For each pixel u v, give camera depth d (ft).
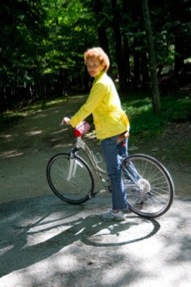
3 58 47.88
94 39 80.43
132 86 65.62
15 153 31.40
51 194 18.24
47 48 81.20
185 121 29.84
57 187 17.78
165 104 36.40
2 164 27.27
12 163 27.17
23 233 14.30
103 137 13.55
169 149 23.89
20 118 60.34
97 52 13.06
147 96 48.52
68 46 87.35
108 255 12.10
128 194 14.83
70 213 15.66
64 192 17.22
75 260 12.04
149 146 25.32
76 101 79.30
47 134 39.42
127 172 14.38
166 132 27.76
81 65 104.73
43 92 101.81
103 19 49.70
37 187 19.79
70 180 17.69
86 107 13.12
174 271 10.90
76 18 77.20
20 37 43.47
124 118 13.65
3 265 12.19
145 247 12.31
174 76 53.78
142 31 44.45
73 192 17.12
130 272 11.09
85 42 83.66
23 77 84.79
